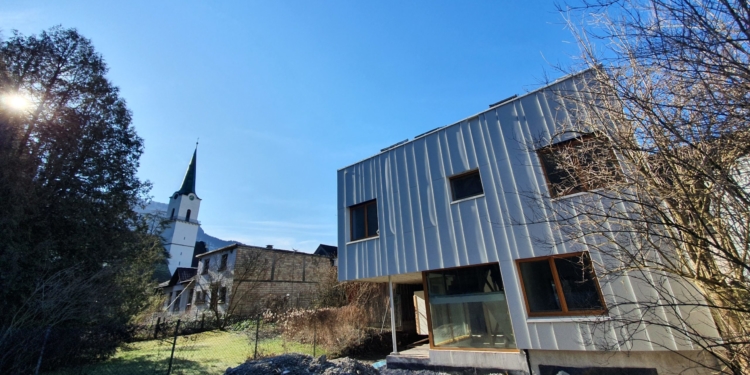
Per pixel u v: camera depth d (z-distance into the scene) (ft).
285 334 39.93
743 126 7.74
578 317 18.35
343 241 32.19
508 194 22.53
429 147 28.04
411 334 40.93
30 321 24.61
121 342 31.32
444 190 26.11
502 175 23.13
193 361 30.99
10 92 29.14
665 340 15.80
